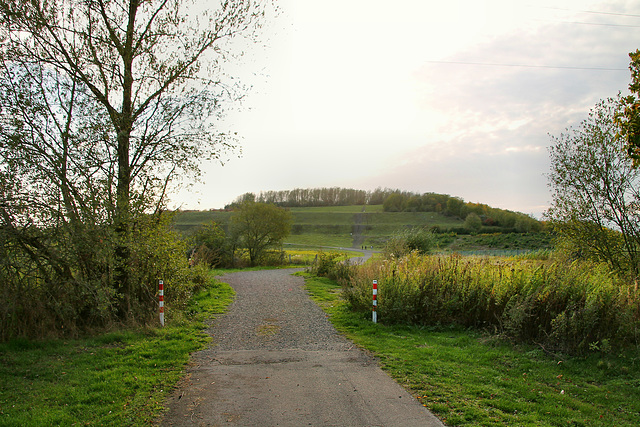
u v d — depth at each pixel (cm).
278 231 3984
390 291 939
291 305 1202
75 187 784
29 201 731
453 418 405
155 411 425
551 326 682
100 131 829
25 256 729
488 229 6544
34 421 393
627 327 616
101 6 883
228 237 3716
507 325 720
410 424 395
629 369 558
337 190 16188
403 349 689
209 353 678
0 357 607
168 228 970
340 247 8675
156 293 934
